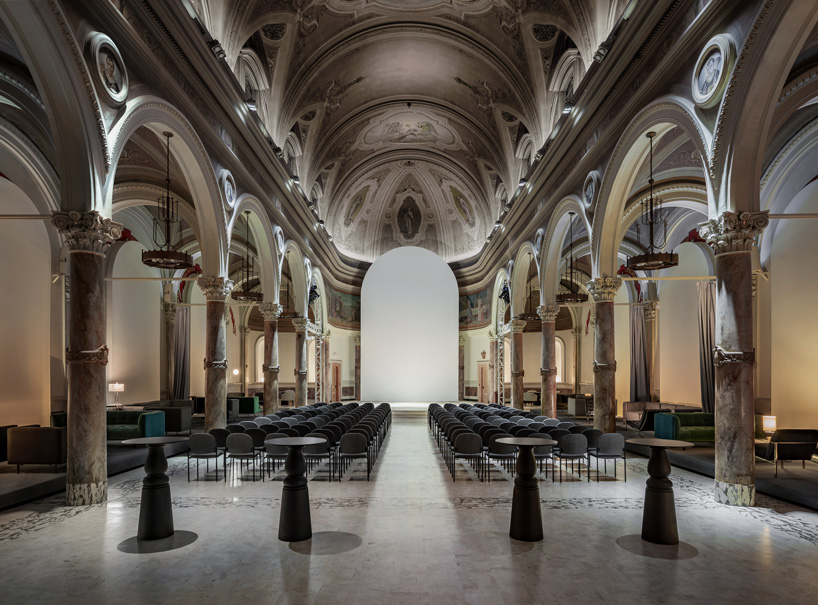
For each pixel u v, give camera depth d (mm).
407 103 23297
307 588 4840
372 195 33062
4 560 5547
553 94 16750
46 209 13172
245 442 9422
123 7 8023
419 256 30312
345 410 17859
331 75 19125
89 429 7672
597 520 7031
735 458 7672
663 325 21344
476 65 18938
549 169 16031
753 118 7207
